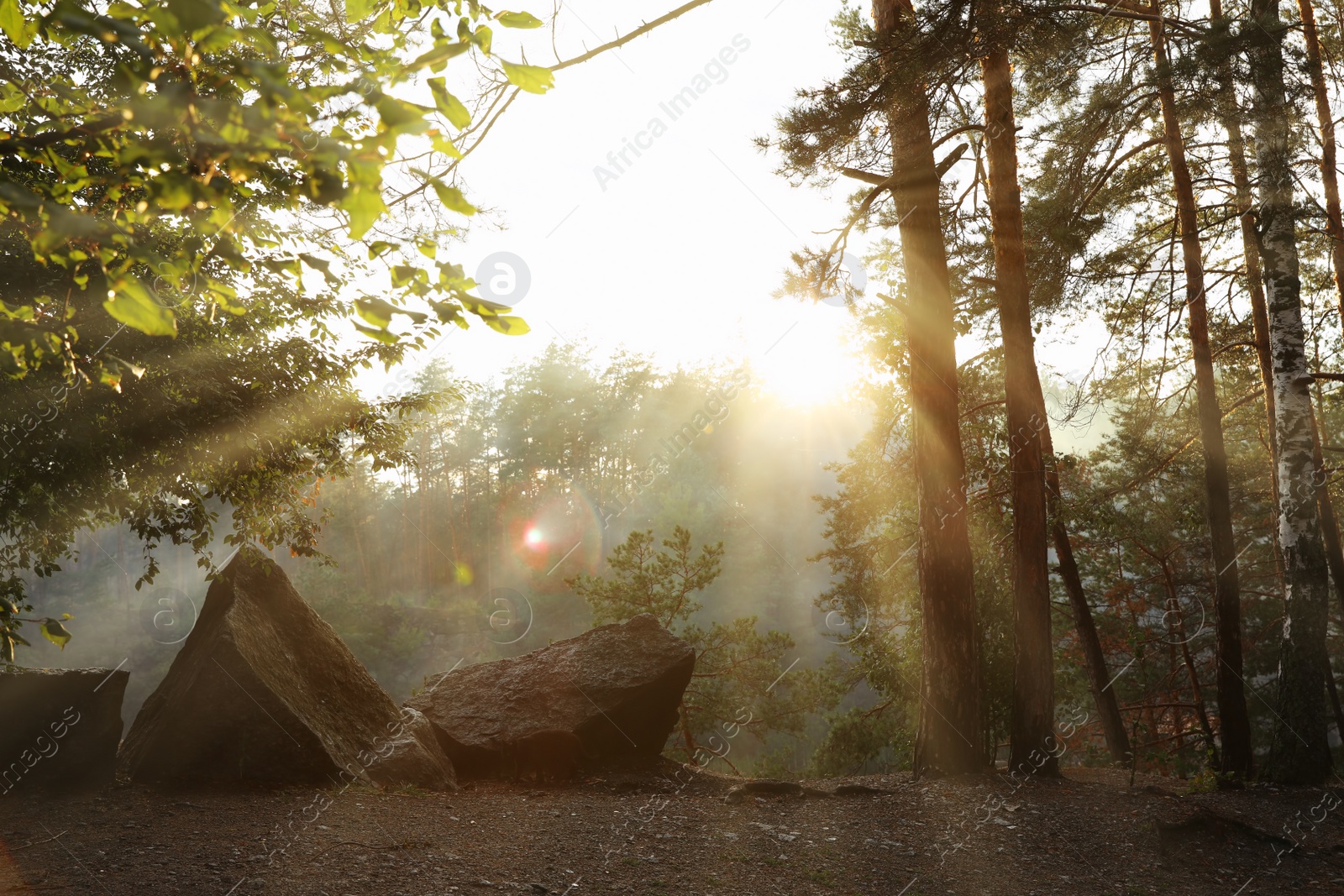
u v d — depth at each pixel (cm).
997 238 1424
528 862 814
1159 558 2484
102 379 305
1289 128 1301
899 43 1214
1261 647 2856
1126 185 1792
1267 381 1845
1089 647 1925
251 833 835
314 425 1078
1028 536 1370
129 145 198
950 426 1381
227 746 1038
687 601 2562
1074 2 1324
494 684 1480
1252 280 1862
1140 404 2116
